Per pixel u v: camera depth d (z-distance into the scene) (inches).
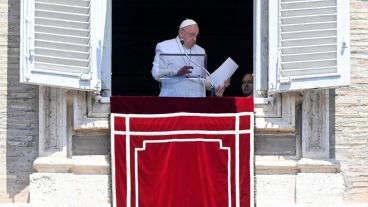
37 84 948.6
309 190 961.5
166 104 961.5
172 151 958.4
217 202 957.2
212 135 960.3
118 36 1277.1
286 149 969.5
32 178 952.9
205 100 962.7
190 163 959.0
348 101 979.3
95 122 960.3
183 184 957.2
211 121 961.5
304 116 967.6
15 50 977.5
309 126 967.6
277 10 963.3
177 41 1010.7
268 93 970.1
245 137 960.3
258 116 966.4
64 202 952.9
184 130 960.3
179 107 961.5
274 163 964.0
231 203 957.2
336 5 956.0
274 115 967.6
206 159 959.0
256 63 977.5
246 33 1274.6
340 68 951.0
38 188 952.9
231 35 1277.1
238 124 961.5
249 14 1274.6
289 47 958.4
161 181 956.6
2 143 969.5
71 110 963.3
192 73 986.7
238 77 1225.4
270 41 962.7
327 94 968.9
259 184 965.8
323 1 957.8
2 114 971.3
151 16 1284.4
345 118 978.1
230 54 1270.9
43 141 960.3
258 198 964.0
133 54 1277.1
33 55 942.4
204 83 991.6
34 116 970.7
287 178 966.4
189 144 959.0
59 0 952.9
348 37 953.5
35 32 944.9
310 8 959.0
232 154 959.0
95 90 954.7
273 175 966.4
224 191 957.2
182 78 986.1
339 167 964.0
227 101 962.7
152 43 1280.8
